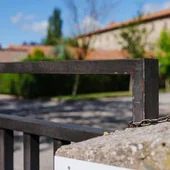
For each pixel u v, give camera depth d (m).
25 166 1.73
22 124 1.74
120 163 0.89
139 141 0.88
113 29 35.72
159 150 0.84
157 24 34.88
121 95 22.16
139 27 27.09
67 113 12.94
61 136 1.53
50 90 22.41
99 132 1.38
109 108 14.75
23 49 39.69
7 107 15.71
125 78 26.84
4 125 1.85
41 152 5.71
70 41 25.11
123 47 26.78
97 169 0.93
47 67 1.61
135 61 1.31
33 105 16.59
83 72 1.47
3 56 37.69
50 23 60.59
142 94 1.29
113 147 0.91
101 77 25.45
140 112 1.29
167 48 27.62
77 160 0.97
